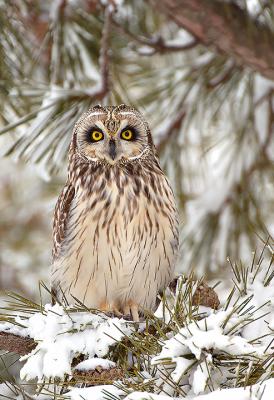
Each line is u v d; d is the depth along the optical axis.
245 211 11.39
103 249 9.05
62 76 10.70
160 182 9.33
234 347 5.78
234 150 11.61
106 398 5.97
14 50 10.46
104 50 10.03
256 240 11.35
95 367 6.46
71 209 9.27
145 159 9.41
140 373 6.21
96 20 10.69
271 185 11.77
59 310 6.87
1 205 15.24
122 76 11.36
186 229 11.46
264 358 5.90
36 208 15.07
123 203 9.03
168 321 6.52
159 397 5.67
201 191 11.77
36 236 15.02
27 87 10.23
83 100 9.99
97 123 9.39
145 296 9.31
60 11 10.36
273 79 10.26
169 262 9.29
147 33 11.10
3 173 15.43
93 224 9.05
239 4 9.98
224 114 11.73
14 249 14.77
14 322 6.87
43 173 9.95
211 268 11.28
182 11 9.75
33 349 6.91
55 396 6.20
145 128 9.59
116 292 9.25
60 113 9.90
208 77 11.30
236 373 5.70
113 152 9.22
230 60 11.22
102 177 9.20
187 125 11.23
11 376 7.23
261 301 6.58
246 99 11.35
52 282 9.57
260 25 10.05
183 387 6.03
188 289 6.61
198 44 10.78
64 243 9.30
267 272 6.73
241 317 6.16
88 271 9.16
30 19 10.59
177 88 11.30
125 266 9.07
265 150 11.34
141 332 6.78
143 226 9.04
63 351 6.55
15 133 10.56
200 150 11.76
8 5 10.31
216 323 5.89
